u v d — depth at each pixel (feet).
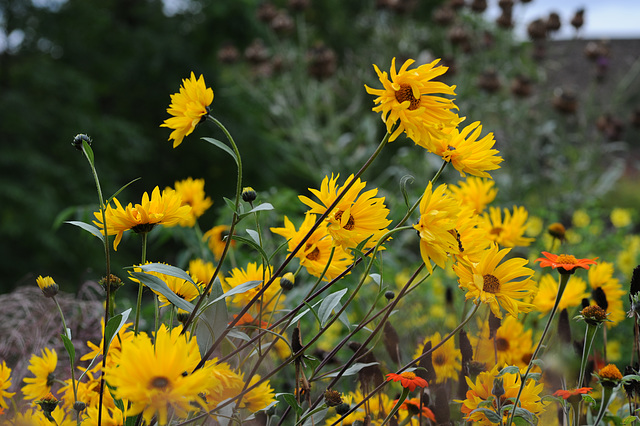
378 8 22.84
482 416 4.43
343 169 20.13
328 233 4.52
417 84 4.22
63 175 25.81
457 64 21.53
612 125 21.95
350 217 4.45
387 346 4.96
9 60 30.71
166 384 3.79
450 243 4.28
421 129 4.26
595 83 22.72
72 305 6.02
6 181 24.43
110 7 35.58
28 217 23.97
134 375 3.78
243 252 7.25
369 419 4.67
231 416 4.20
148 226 4.30
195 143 31.42
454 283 7.98
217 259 7.26
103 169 27.96
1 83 29.43
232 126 31.30
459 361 4.85
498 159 4.37
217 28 34.47
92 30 33.55
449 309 5.94
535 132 22.11
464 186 5.61
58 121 27.50
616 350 7.66
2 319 5.77
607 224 17.17
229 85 31.96
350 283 6.55
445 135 4.28
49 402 4.47
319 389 5.51
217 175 32.68
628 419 4.44
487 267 4.47
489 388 4.47
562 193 21.35
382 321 4.49
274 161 32.58
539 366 4.76
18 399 5.05
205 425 4.39
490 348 4.79
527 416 4.29
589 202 13.47
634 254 10.84
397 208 8.16
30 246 24.71
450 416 4.60
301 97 24.71
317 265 4.62
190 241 7.18
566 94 21.48
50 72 28.76
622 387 4.70
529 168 23.20
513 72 23.53
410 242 12.91
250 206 4.61
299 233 4.61
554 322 5.13
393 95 4.27
